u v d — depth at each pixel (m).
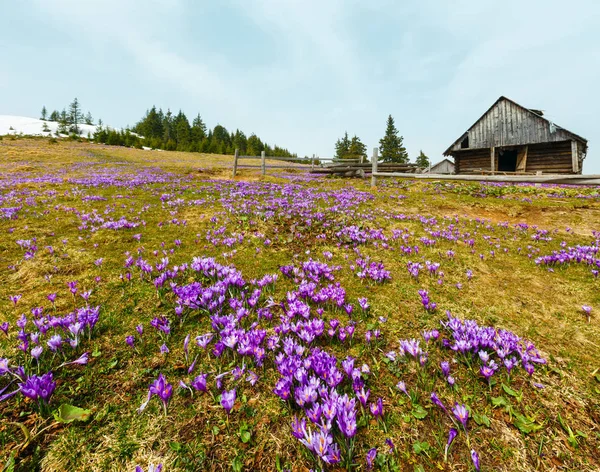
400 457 1.71
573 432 1.88
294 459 1.68
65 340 2.32
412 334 2.86
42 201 8.32
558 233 6.40
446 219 7.50
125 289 3.42
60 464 1.60
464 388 2.21
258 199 9.27
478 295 3.66
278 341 2.54
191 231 5.83
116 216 6.81
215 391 2.12
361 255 4.96
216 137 119.50
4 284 3.43
